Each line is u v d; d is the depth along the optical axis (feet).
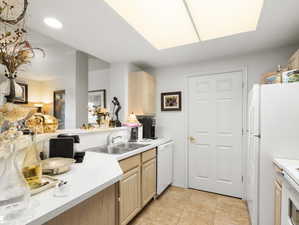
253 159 5.65
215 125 8.91
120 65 9.31
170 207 7.38
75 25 5.41
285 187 3.99
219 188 8.74
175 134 9.81
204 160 9.14
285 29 5.72
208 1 4.59
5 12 3.98
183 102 9.62
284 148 4.98
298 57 5.54
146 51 7.67
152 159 7.69
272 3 4.37
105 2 4.31
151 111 9.69
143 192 6.86
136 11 4.99
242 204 7.66
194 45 7.12
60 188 2.69
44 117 4.51
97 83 13.28
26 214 2.01
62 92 13.89
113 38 6.36
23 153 2.87
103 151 6.62
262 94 5.25
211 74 9.02
